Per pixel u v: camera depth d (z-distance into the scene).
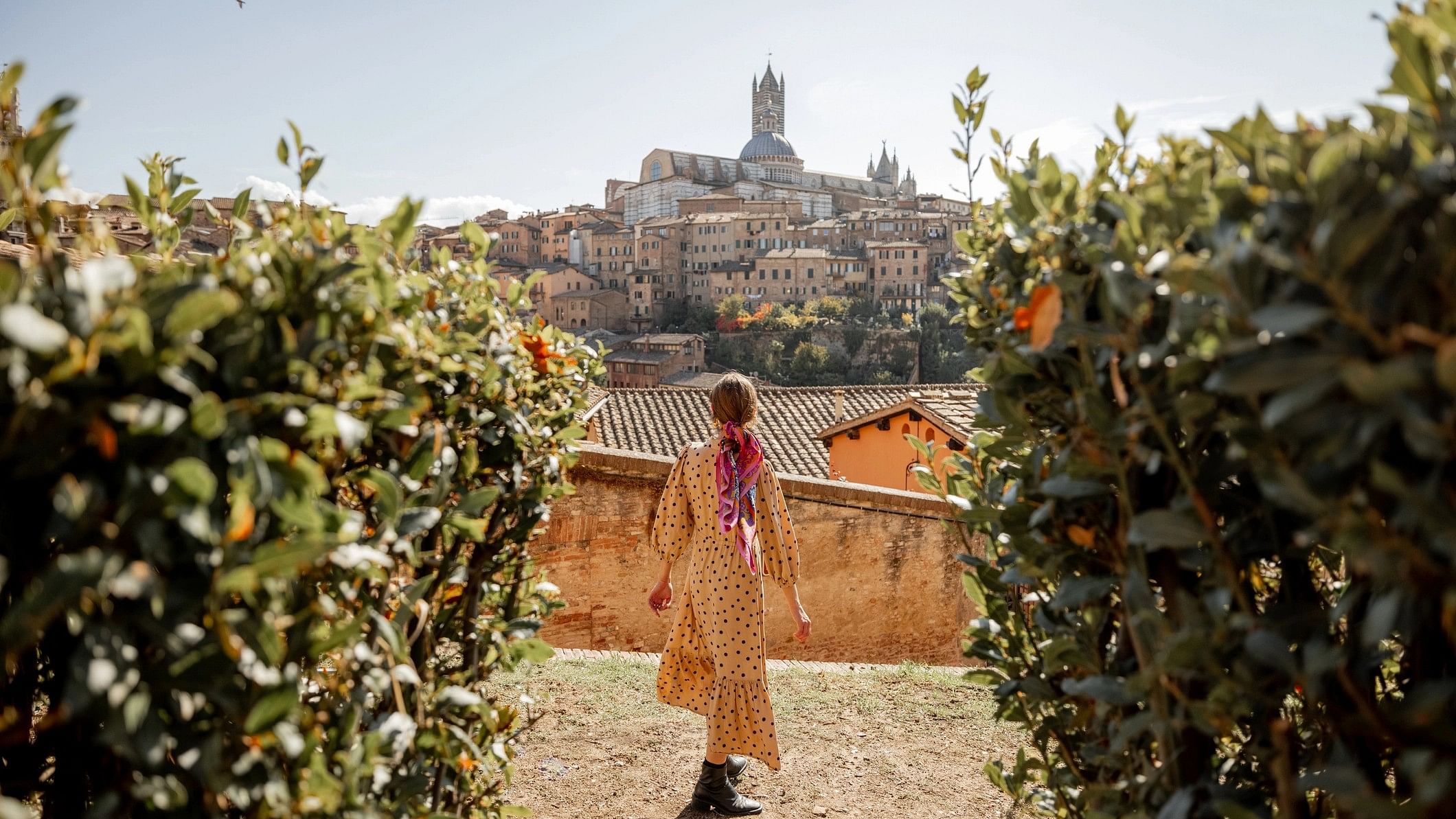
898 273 125.56
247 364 1.33
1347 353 1.04
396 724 1.75
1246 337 1.14
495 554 2.45
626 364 93.00
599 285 125.75
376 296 1.63
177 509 1.15
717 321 120.12
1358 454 1.06
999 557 2.15
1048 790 2.44
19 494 1.17
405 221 1.88
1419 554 1.01
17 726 1.40
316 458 1.51
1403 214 1.02
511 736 2.64
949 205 142.88
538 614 2.73
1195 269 1.12
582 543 7.39
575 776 3.96
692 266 134.00
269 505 1.33
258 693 1.33
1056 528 1.70
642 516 7.63
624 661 5.53
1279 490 1.15
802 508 8.17
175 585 1.20
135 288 1.21
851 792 3.91
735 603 3.62
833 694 5.09
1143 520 1.38
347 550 1.46
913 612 8.79
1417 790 1.07
